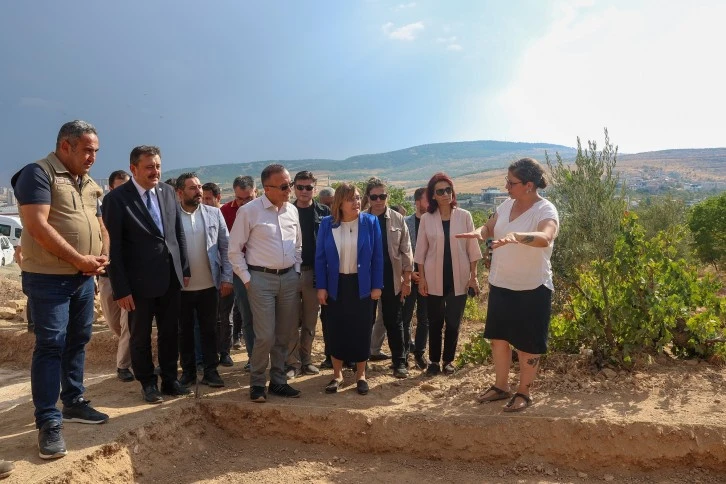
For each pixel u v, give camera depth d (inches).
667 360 236.8
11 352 365.7
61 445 160.1
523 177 187.6
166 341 214.1
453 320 240.5
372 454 194.5
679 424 179.6
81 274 172.4
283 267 214.2
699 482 171.9
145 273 198.7
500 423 188.1
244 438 205.2
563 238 263.4
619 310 230.2
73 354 183.5
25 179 158.6
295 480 179.3
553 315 266.5
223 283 231.9
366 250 218.5
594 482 174.7
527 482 175.5
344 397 217.9
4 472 148.4
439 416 194.4
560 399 204.5
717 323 233.0
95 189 180.4
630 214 245.8
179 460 188.5
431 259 238.2
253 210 211.0
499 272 196.7
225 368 265.1
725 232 1030.4
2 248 1024.2
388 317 241.6
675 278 243.8
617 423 181.6
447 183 234.8
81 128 167.2
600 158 250.2
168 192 210.5
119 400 211.5
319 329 350.9
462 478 178.9
